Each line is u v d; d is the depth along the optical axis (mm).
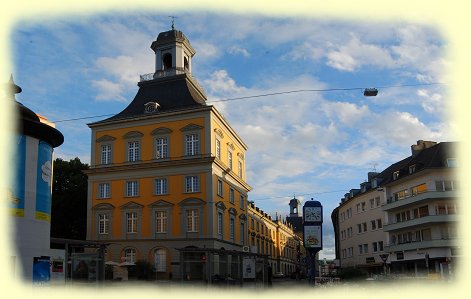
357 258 76625
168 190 49969
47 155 15836
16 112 14539
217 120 53031
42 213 15336
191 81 57531
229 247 51688
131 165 51594
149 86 57500
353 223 79062
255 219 74750
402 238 62094
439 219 54188
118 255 49906
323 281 48656
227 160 56250
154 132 52125
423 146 70375
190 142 50844
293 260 118250
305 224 25047
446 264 52469
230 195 55000
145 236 49531
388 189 66562
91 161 53875
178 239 48219
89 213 52344
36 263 14773
